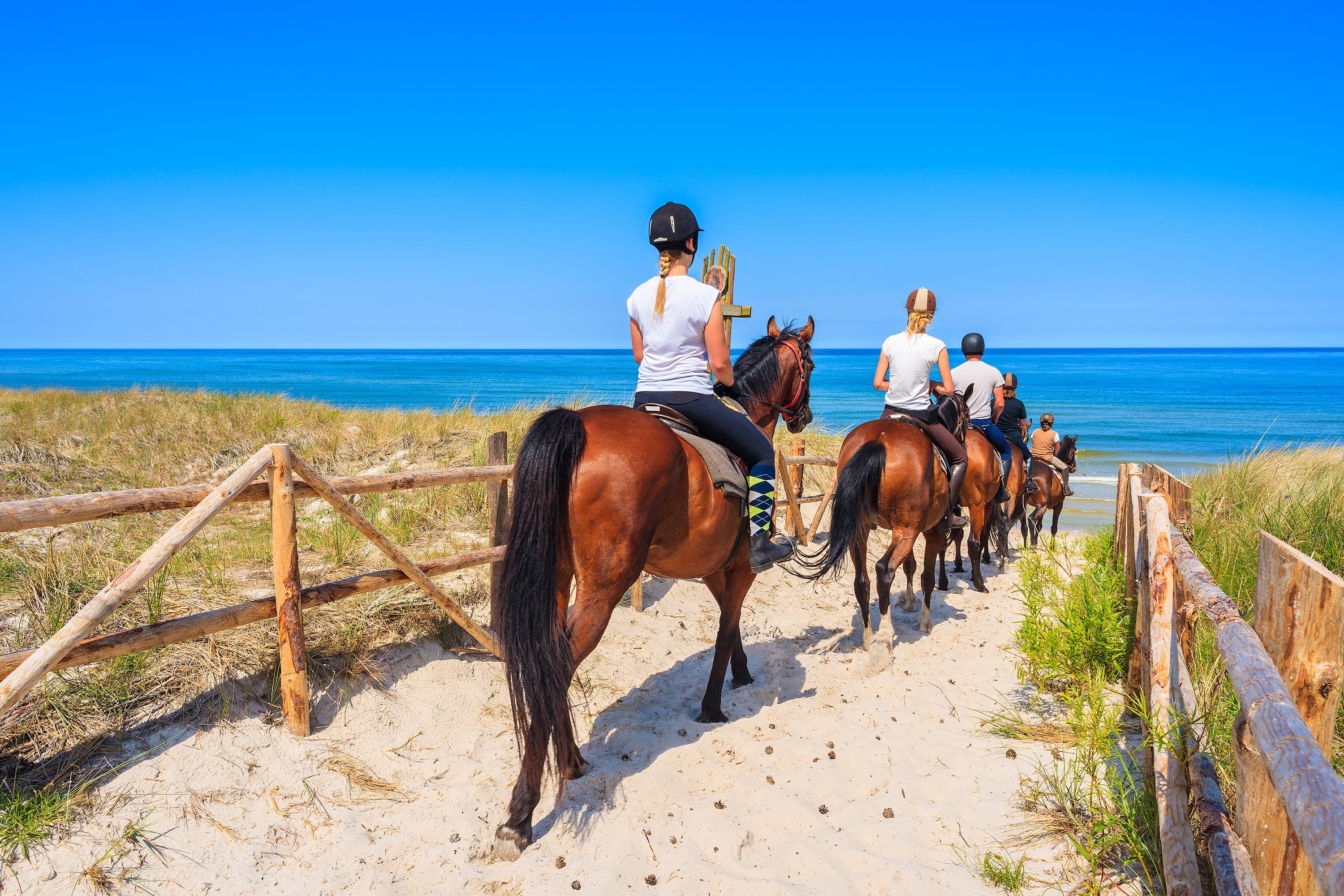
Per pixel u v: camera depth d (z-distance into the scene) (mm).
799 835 3430
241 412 10656
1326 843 1275
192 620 3324
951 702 4828
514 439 9703
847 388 81062
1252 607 4961
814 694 4938
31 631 4074
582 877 3094
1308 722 2049
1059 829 3361
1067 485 10812
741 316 7234
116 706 3551
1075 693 4598
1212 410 50844
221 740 3551
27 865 2859
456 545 6355
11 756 3254
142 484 7770
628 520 3201
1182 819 2576
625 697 4777
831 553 5180
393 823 3371
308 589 3740
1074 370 135875
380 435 10008
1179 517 4938
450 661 4609
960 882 3100
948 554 9461
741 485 3729
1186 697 3150
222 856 3061
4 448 8086
